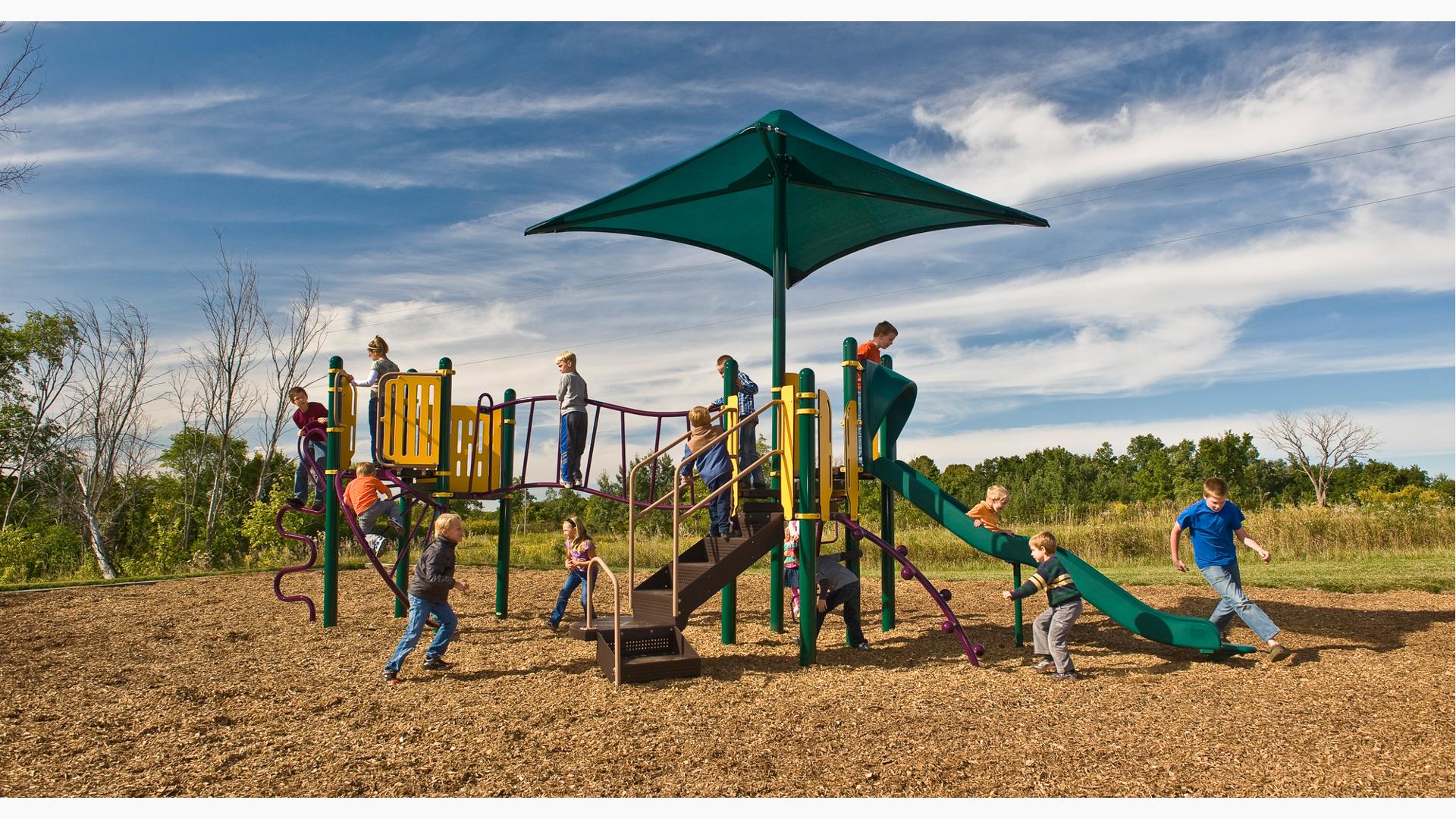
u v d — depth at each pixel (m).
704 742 4.91
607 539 26.00
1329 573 12.72
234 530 32.41
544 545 22.12
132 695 6.25
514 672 6.90
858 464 8.41
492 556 19.53
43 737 5.20
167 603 11.08
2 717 5.67
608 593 11.90
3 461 37.91
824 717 5.40
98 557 30.20
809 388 7.21
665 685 6.35
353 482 8.79
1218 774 4.33
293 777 4.46
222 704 5.98
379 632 8.88
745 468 7.99
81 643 8.32
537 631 8.91
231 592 12.24
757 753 4.70
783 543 7.49
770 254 10.98
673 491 7.04
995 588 12.31
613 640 6.72
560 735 5.09
